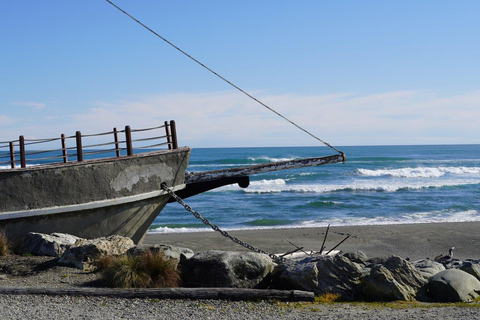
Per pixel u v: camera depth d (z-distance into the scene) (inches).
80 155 492.1
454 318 272.7
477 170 2301.9
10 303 298.2
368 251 676.1
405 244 725.9
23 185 457.1
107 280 347.9
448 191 1576.0
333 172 2310.5
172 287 339.3
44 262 416.8
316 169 2566.4
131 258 360.8
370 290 338.3
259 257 358.0
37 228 472.1
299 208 1233.4
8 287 325.1
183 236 828.6
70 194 478.6
